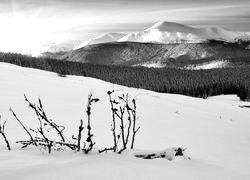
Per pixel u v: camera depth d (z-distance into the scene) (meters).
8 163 3.34
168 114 18.97
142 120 14.91
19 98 15.27
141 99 24.77
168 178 3.15
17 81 20.97
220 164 5.19
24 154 3.84
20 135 7.67
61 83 24.70
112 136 9.53
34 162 3.41
